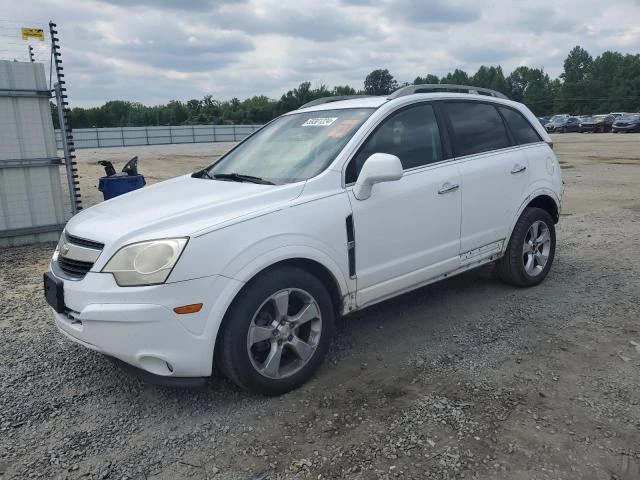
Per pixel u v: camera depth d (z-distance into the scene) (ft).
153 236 10.48
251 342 11.00
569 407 10.91
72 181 29.94
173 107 315.78
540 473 9.02
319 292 11.94
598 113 322.75
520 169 16.84
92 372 12.91
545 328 14.73
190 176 15.34
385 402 11.27
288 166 13.41
